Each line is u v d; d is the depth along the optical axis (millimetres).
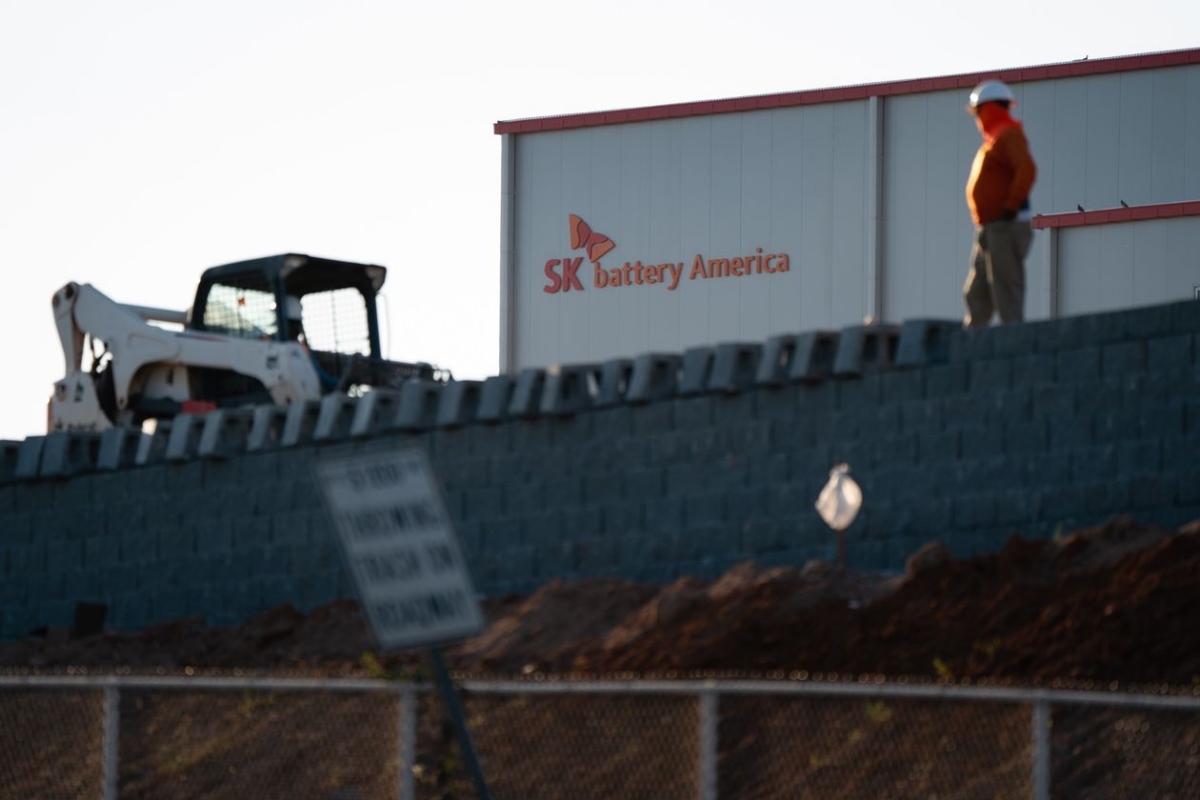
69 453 81062
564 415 66625
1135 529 51375
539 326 129375
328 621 66250
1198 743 40219
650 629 53594
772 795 42688
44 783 51625
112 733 44719
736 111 124000
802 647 49281
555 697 46750
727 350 63281
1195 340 55031
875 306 118188
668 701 45688
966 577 50688
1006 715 42406
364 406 71375
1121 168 115562
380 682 42250
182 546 76500
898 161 118812
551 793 44594
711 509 63094
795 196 121688
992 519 57688
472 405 69812
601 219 127812
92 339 86062
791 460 61688
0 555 82688
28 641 73625
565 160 129125
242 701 51625
